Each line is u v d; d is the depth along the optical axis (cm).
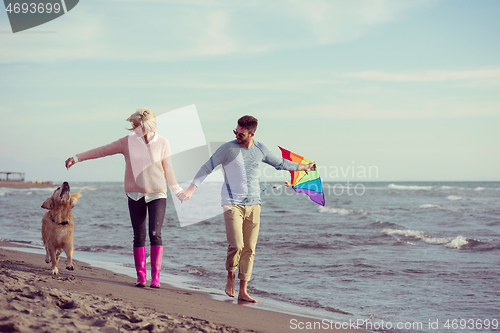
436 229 1508
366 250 994
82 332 286
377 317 468
